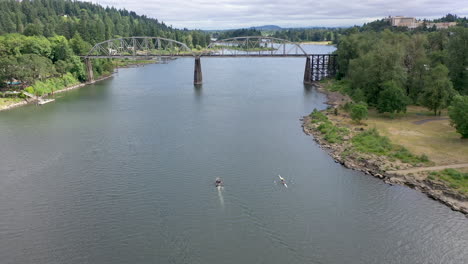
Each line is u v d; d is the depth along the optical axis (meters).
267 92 151.00
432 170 63.72
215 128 94.94
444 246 45.34
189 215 52.25
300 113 112.62
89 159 72.94
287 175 65.19
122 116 108.62
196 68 172.25
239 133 90.50
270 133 90.62
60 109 118.56
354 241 46.59
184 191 59.25
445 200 54.69
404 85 112.50
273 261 42.94
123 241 46.56
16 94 131.00
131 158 73.38
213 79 191.00
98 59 197.50
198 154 75.56
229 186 60.94
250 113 112.38
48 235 47.75
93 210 53.62
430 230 48.50
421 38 116.31
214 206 54.66
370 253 44.28
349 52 162.25
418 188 58.94
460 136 81.94
